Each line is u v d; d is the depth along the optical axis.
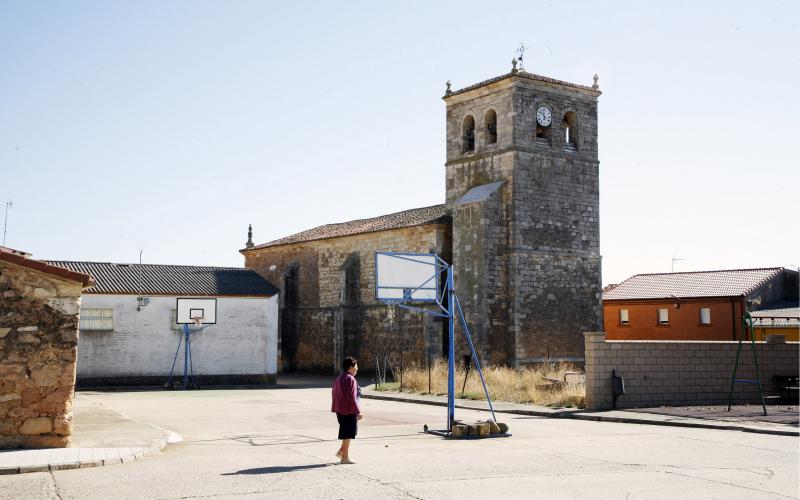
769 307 52.47
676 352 26.03
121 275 44.12
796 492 11.91
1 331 15.87
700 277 57.62
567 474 13.51
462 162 48.75
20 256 15.98
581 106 48.38
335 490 12.02
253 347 44.06
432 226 47.12
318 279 56.75
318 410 27.30
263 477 13.17
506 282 45.28
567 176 47.31
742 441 17.94
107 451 15.62
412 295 21.03
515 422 22.64
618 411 23.95
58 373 16.16
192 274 46.38
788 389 27.09
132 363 41.69
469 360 38.16
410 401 31.05
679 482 12.73
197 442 18.31
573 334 46.69
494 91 47.03
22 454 15.12
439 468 14.14
